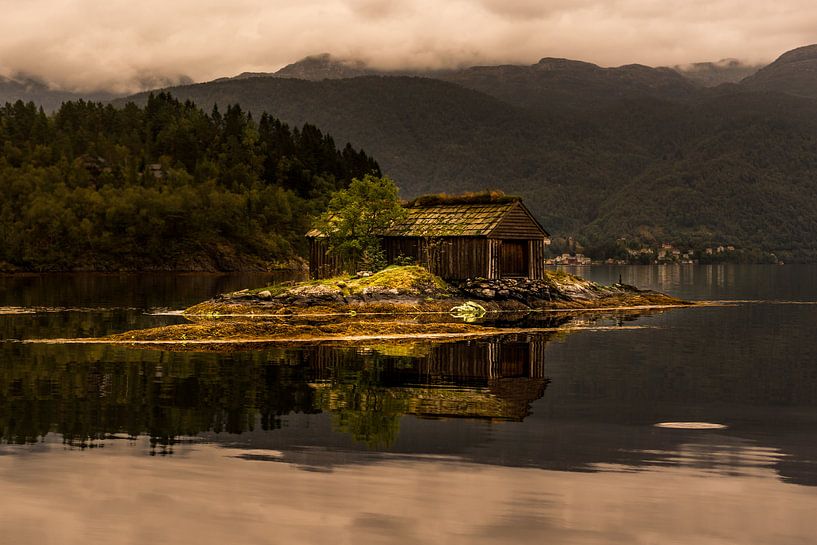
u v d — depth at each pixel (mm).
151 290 92375
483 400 25797
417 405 24922
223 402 25016
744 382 29766
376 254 67250
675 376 30984
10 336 41625
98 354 34719
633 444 20438
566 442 20594
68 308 62938
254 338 39938
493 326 48906
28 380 28297
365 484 17188
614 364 33844
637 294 70625
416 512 15656
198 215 185125
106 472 17891
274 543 14312
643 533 14734
